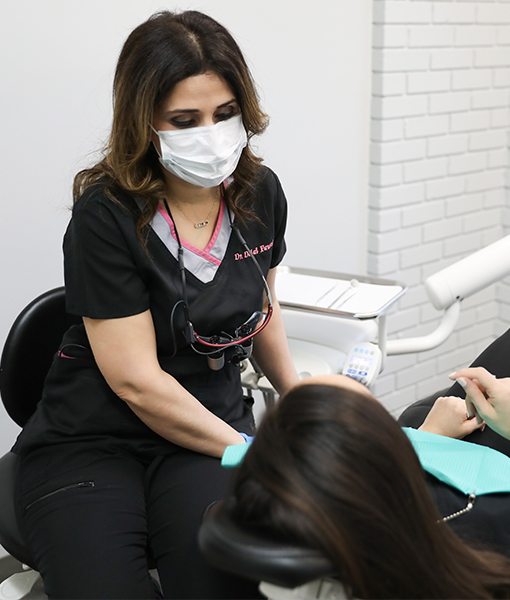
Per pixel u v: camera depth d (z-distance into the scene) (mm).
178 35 1190
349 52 2377
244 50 2133
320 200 2455
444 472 944
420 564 651
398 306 2717
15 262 1893
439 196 2723
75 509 1197
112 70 1916
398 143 2533
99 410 1324
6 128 1794
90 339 1283
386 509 636
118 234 1247
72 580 1111
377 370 1610
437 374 2959
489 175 2867
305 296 1692
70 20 1817
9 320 1918
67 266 1286
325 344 1787
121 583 1110
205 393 1380
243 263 1388
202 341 1310
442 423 1229
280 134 2287
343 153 2467
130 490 1242
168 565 1150
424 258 2754
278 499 625
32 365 1512
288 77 2254
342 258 2578
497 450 1166
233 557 623
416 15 2436
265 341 1554
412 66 2484
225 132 1267
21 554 1259
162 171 1320
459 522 899
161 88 1191
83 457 1299
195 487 1226
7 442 1980
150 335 1290
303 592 702
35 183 1871
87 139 1921
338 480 625
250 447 693
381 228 2584
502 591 754
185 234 1333
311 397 681
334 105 2393
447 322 1857
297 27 2229
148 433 1339
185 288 1303
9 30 1738
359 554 616
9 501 1338
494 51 2711
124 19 1900
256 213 1418
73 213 1283
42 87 1819
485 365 1421
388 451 652
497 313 3115
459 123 2691
